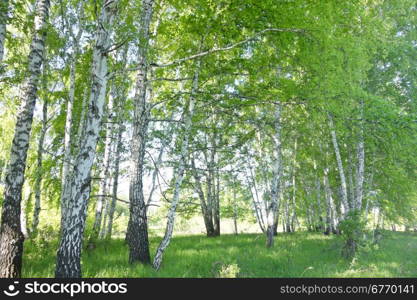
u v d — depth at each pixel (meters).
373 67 14.19
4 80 6.62
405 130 9.98
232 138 12.98
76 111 12.62
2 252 5.87
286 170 23.09
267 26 7.60
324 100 9.02
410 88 14.36
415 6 13.80
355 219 11.09
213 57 9.20
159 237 16.92
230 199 23.11
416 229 34.75
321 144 18.00
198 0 7.66
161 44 11.52
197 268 8.38
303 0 7.75
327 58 8.62
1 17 5.98
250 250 11.65
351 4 9.87
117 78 12.56
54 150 13.11
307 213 28.84
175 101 10.66
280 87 9.20
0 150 15.34
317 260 10.48
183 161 9.04
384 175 16.83
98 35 5.86
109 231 13.63
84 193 5.48
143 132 9.30
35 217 10.99
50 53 9.78
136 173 8.94
